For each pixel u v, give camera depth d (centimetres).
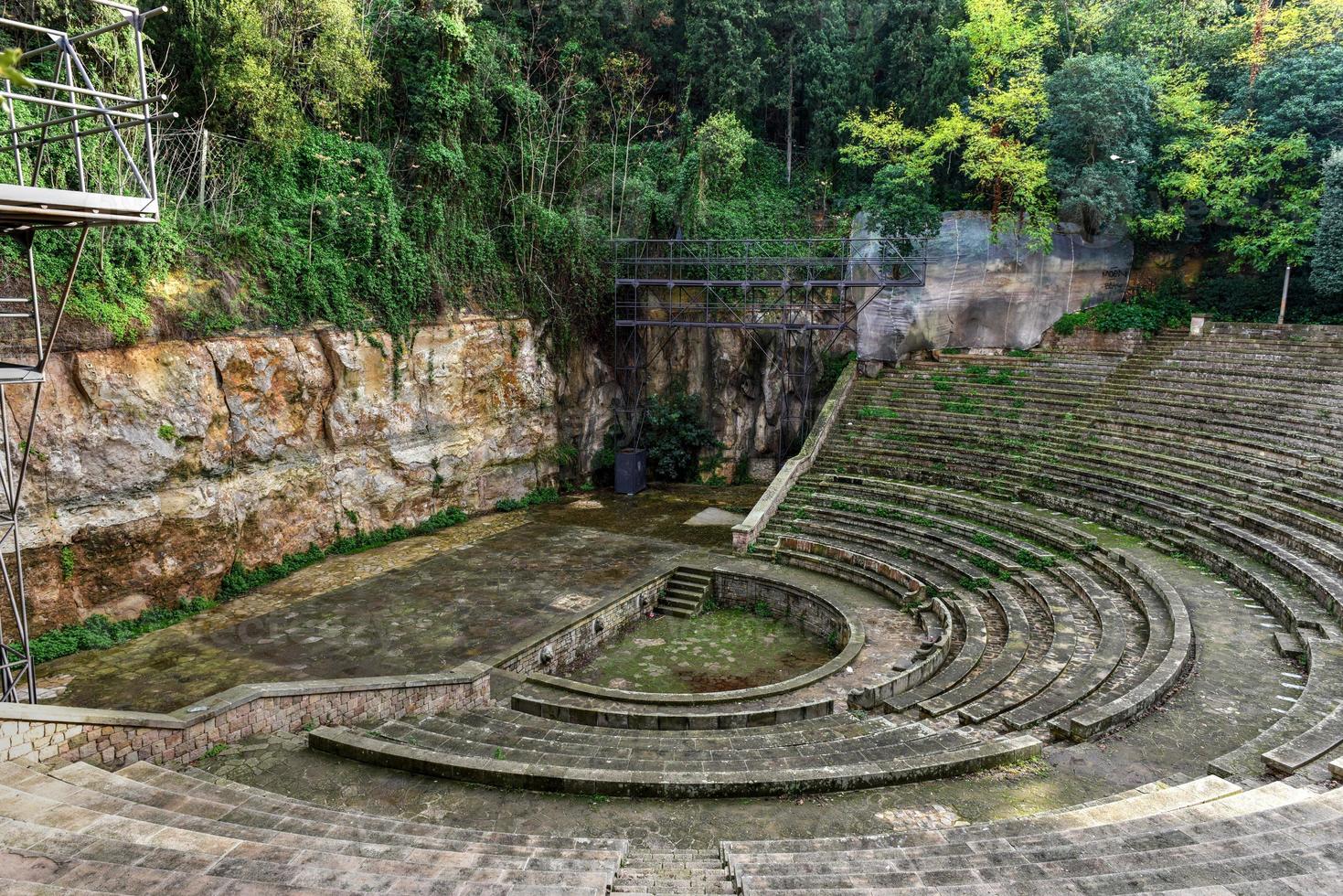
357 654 1798
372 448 2555
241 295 2162
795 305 3388
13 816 787
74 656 1770
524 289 3039
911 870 749
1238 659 1426
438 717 1484
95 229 1836
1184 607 1612
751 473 3491
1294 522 1875
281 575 2277
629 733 1404
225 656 1788
